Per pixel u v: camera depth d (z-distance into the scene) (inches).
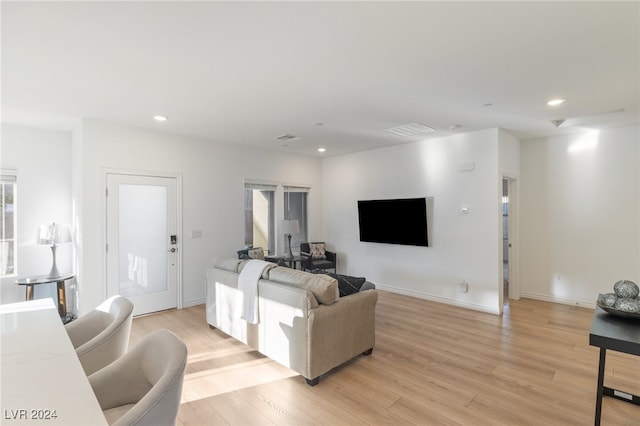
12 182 162.9
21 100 129.1
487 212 179.0
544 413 89.7
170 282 185.3
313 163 267.9
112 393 59.0
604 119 159.6
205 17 74.6
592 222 184.1
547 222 199.0
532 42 86.4
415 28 79.7
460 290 189.6
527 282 207.2
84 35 81.9
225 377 110.3
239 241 217.3
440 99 130.6
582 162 186.9
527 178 205.8
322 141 208.8
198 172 197.3
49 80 109.8
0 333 66.4
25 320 74.0
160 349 58.0
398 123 166.1
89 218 157.4
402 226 214.7
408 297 211.0
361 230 240.4
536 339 140.8
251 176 224.8
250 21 76.5
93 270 158.9
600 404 78.6
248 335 128.7
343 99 130.5
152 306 178.7
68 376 49.2
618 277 176.6
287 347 110.7
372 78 110.0
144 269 176.1
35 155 168.4
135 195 172.7
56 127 168.4
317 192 271.0
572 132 187.0
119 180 167.0
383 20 76.2
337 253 262.5
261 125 169.2
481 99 130.6
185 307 190.1
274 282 120.1
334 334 109.8
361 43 87.0
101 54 92.2
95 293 159.2
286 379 108.9
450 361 120.7
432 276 203.3
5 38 82.8
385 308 186.4
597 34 82.1
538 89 119.5
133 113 147.6
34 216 167.8
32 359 54.6
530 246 205.5
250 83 114.0
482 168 180.7
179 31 80.7
